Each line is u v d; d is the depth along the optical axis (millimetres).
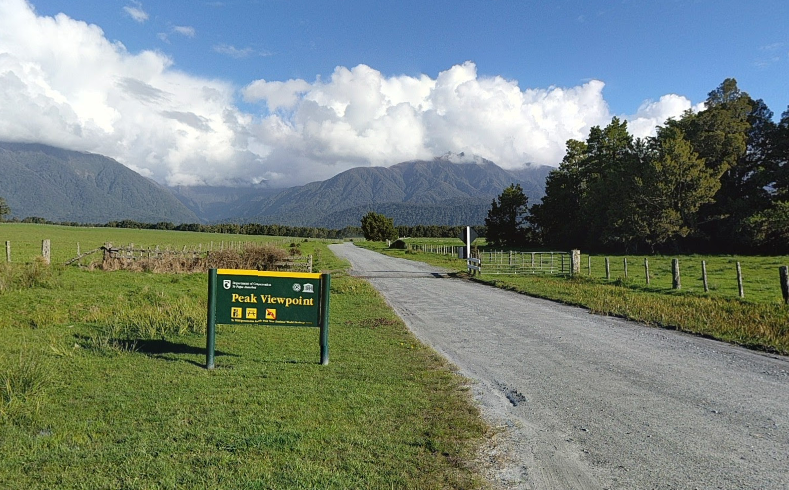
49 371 7344
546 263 40250
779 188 54875
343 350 9570
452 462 4676
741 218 53562
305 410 5969
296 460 4570
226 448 4824
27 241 60812
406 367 8242
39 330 10891
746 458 4824
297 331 11586
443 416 5898
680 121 63438
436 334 11500
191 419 5617
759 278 25109
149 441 4980
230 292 8172
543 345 10234
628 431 5531
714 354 9391
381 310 15148
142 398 6375
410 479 4297
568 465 4664
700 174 54781
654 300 16312
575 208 75812
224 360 8617
